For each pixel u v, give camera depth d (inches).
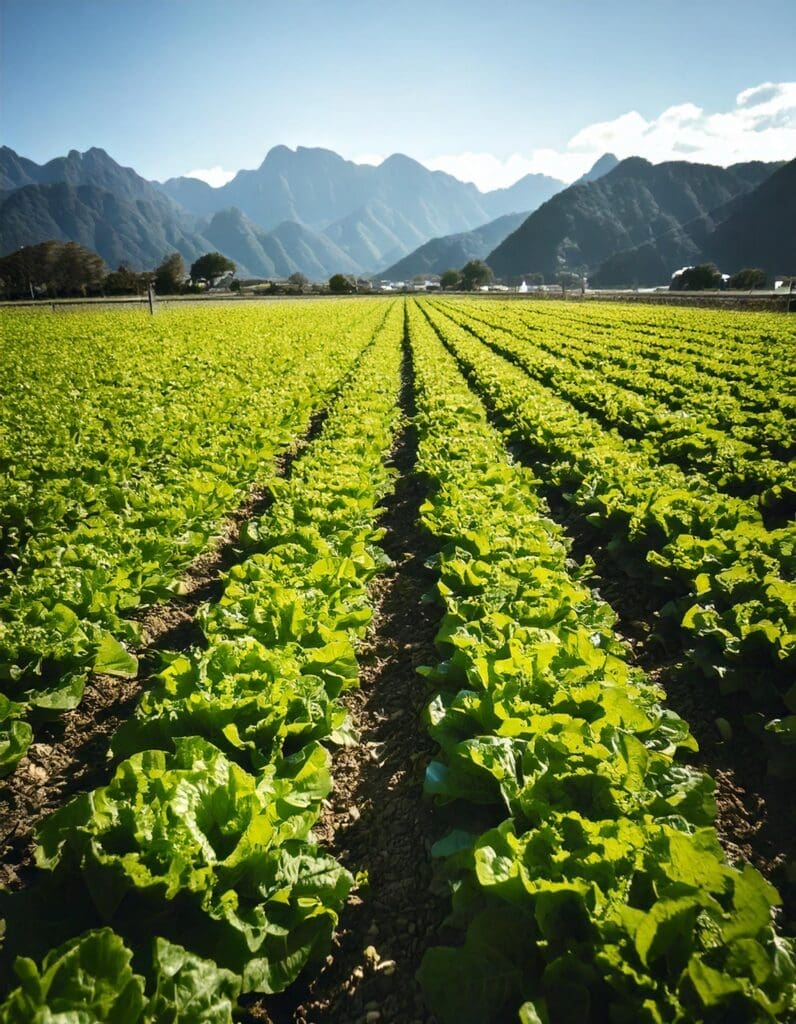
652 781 169.2
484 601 260.7
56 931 137.4
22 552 325.1
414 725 242.8
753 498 431.8
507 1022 124.9
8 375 893.2
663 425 596.4
